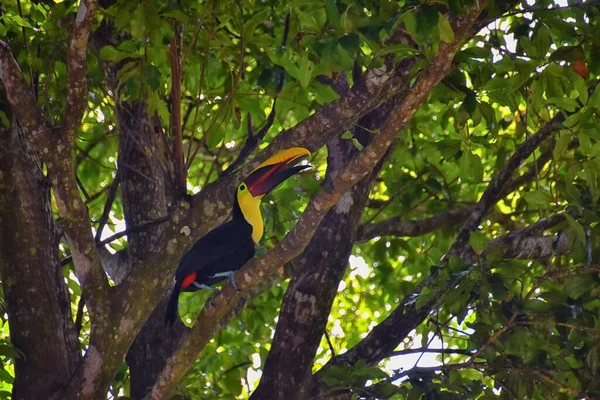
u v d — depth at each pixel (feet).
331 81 41.37
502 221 50.98
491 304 33.99
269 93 36.37
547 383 34.27
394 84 33.35
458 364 34.50
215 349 49.90
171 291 39.34
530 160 50.93
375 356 37.78
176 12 32.83
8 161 33.71
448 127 51.26
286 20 35.94
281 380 36.52
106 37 40.40
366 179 38.58
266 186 36.27
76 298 52.80
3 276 33.91
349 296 59.41
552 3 36.40
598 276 33.86
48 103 35.99
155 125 37.01
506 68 34.68
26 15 38.70
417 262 53.78
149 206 39.68
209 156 54.85
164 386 30.99
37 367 33.30
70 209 30.78
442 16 27.53
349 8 30.55
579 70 35.68
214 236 35.40
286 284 53.36
